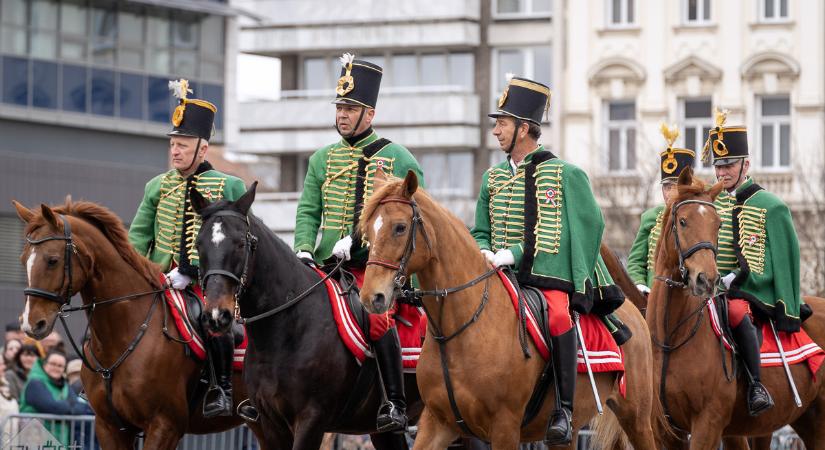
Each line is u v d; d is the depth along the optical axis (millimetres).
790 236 15930
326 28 52000
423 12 51188
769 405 15141
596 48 47000
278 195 51906
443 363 12383
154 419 13969
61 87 41812
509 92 13602
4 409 18641
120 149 43125
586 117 47000
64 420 17953
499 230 13516
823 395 16188
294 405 13305
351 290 13812
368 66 14531
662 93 46312
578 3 47156
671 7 46375
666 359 15102
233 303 12672
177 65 44781
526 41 50688
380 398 13922
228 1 46312
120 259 13867
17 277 39969
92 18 42625
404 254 11797
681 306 15016
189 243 14648
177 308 14125
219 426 14805
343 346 13539
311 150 52812
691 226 14180
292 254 13586
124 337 13852
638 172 44562
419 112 51281
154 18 44125
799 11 45500
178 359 14055
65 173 41438
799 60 45375
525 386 12641
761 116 45969
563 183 13367
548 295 13086
